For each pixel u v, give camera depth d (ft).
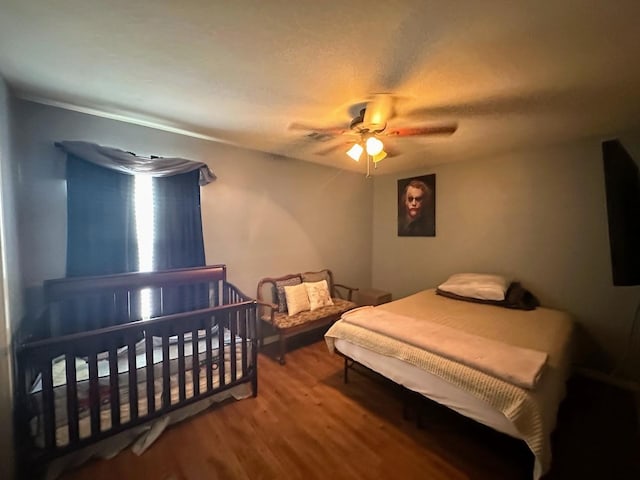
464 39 4.42
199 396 6.77
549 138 9.12
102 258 7.55
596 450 5.94
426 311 8.95
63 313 7.09
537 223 10.12
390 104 6.68
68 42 4.57
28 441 5.01
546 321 8.07
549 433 4.70
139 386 6.34
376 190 15.29
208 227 9.70
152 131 8.46
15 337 5.68
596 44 4.52
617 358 8.69
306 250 12.60
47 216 6.98
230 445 6.02
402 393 7.29
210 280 9.25
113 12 3.88
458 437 6.26
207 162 9.58
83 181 7.27
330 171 13.37
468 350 5.89
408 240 13.92
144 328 5.87
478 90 6.06
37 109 6.83
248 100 6.61
